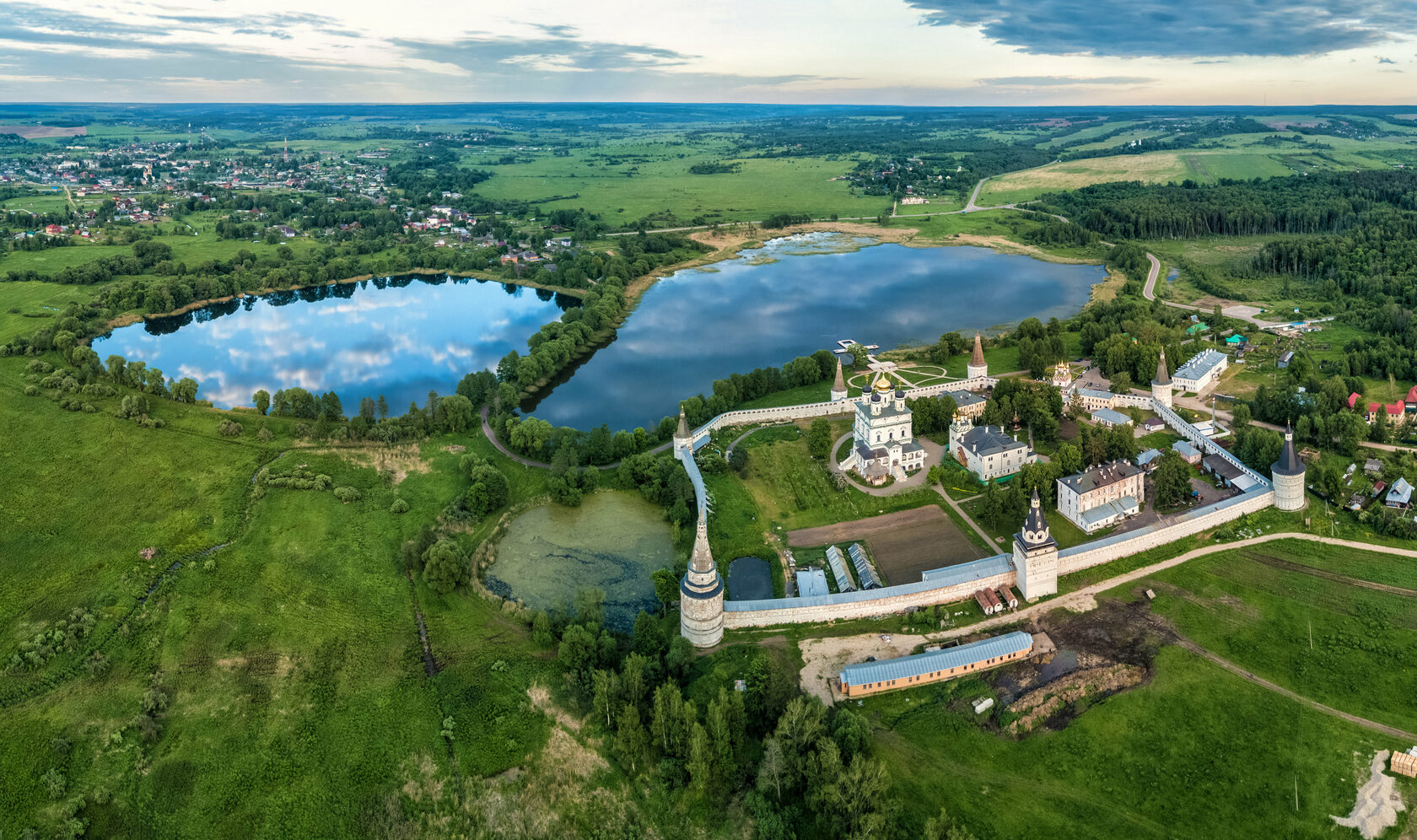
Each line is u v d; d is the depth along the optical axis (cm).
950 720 17125
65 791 16712
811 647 19462
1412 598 19862
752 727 17312
